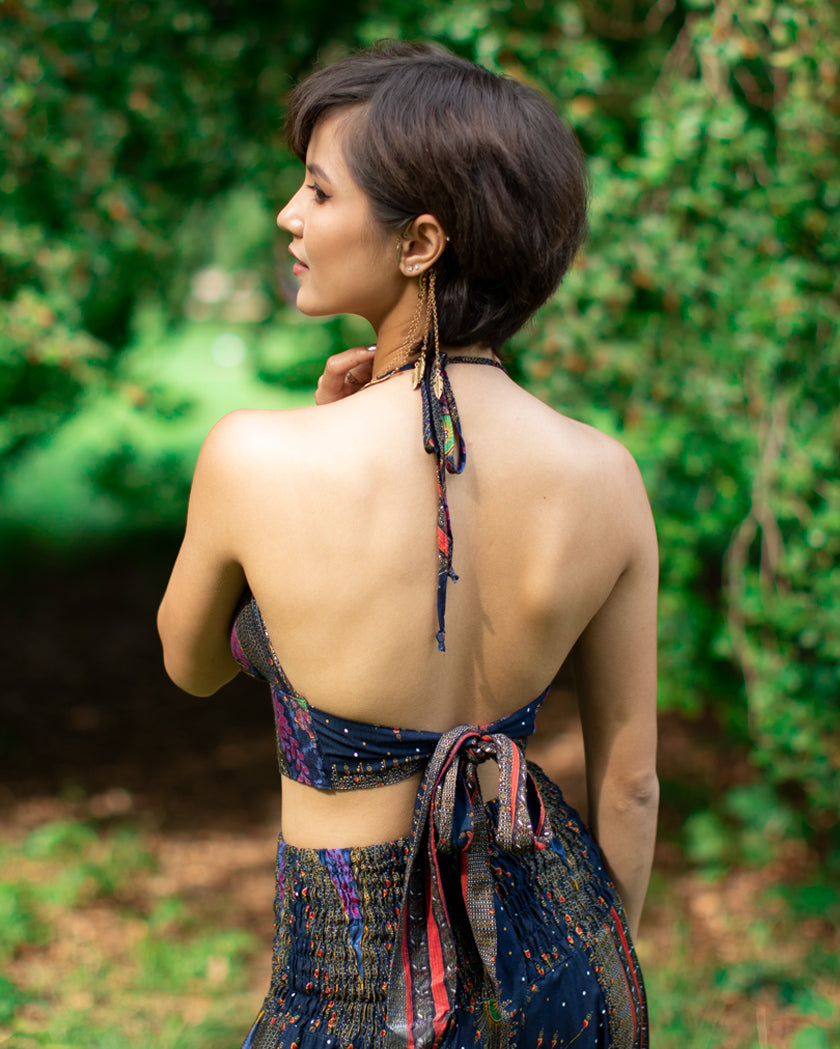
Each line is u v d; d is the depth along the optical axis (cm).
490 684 115
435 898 108
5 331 338
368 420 108
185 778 498
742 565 327
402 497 107
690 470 326
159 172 420
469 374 113
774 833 378
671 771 477
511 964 113
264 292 530
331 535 106
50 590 786
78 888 366
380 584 106
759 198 306
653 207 319
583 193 114
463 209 105
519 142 106
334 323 480
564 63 314
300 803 115
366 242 109
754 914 359
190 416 506
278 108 397
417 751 111
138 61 374
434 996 107
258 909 379
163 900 376
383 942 111
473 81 107
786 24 288
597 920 122
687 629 336
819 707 325
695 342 319
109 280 404
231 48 403
